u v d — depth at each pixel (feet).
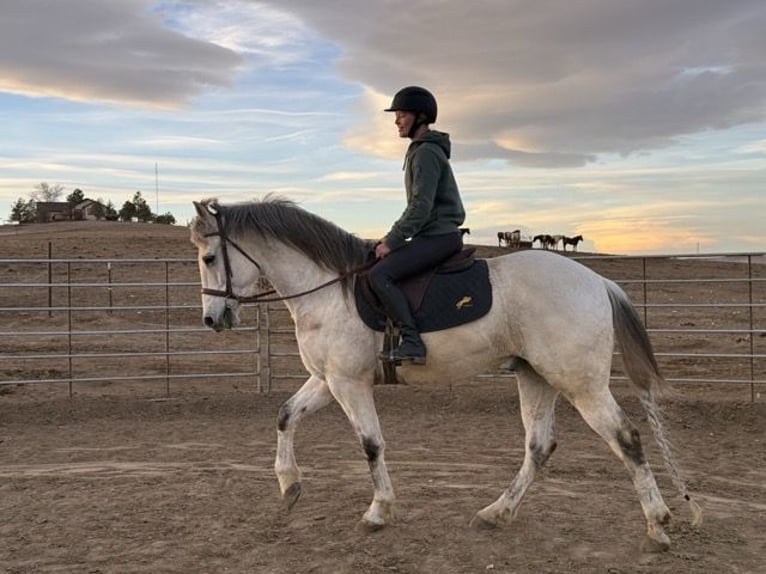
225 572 14.40
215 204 16.52
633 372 15.96
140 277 71.41
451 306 15.52
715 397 32.53
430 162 15.60
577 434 27.81
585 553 15.11
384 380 16.44
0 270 71.67
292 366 43.68
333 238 16.56
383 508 16.34
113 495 19.57
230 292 16.57
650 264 92.68
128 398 33.06
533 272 15.64
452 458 24.25
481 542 15.65
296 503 18.60
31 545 15.92
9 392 35.83
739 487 20.80
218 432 28.63
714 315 60.59
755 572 14.20
